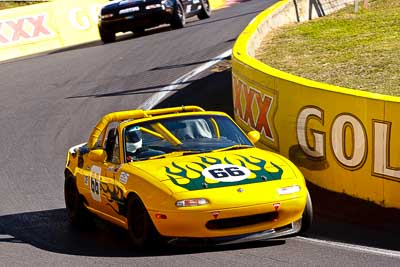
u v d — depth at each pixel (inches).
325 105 1589.6
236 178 1248.8
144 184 1261.1
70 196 1608.0
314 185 1642.5
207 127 1429.6
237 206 1202.0
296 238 1307.8
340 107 1544.0
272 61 2662.4
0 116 2783.0
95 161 1416.1
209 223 1207.6
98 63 3469.5
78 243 1423.5
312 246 1248.2
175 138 1392.7
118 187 1342.3
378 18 3267.7
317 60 2591.0
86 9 4584.2
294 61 2623.0
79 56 3747.5
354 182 1525.6
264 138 1875.0
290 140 1729.8
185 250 1270.9
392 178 1439.5
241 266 1149.7
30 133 2529.5
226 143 1395.2
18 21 4239.7
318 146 1622.8
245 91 2012.8
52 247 1405.0
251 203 1208.2
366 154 1489.9
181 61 3230.8
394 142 1429.6
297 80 1711.4
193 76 2930.6
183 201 1200.2
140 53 3550.7
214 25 4094.5
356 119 1504.7
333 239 1291.8
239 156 1334.9
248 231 1224.2
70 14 4473.4
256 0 5423.2
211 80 2827.3
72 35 4409.5
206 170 1269.7
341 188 1562.5
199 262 1188.5
